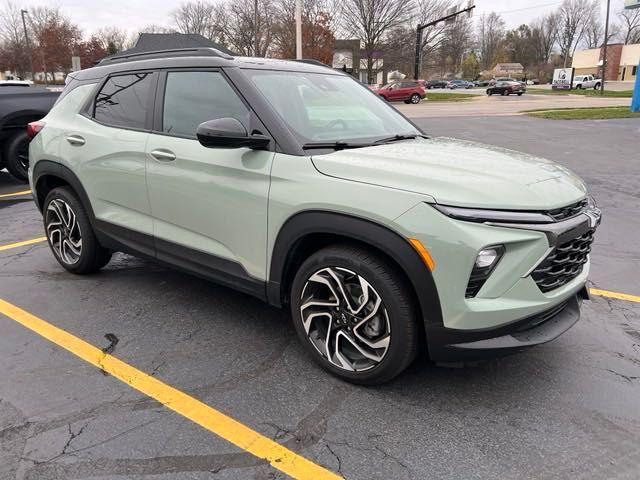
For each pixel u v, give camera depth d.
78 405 2.82
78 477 2.32
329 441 2.57
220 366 3.22
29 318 3.85
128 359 3.30
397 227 2.56
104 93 4.19
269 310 4.00
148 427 2.65
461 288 2.50
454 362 2.68
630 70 78.00
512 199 2.57
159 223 3.74
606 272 4.86
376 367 2.86
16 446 2.51
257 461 2.43
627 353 3.40
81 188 4.23
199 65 3.55
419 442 2.56
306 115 3.35
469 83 80.12
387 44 52.50
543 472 2.38
